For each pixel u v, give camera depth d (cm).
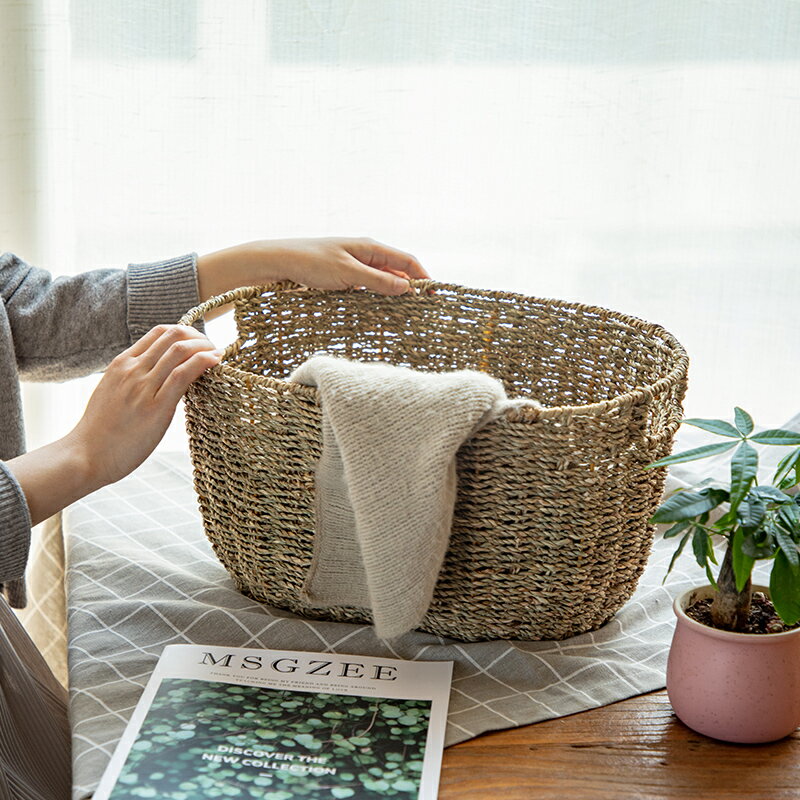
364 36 134
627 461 77
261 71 133
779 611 66
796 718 71
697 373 156
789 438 67
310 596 82
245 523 85
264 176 138
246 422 80
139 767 68
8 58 126
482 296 104
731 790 67
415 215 142
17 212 132
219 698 75
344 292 106
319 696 76
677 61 140
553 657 80
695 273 151
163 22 130
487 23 135
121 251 139
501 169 142
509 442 73
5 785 85
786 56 142
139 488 111
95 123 133
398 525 72
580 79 139
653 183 146
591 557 79
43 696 96
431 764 69
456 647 82
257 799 65
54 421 143
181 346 86
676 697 73
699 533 69
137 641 83
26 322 112
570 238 146
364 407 72
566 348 102
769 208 149
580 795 66
